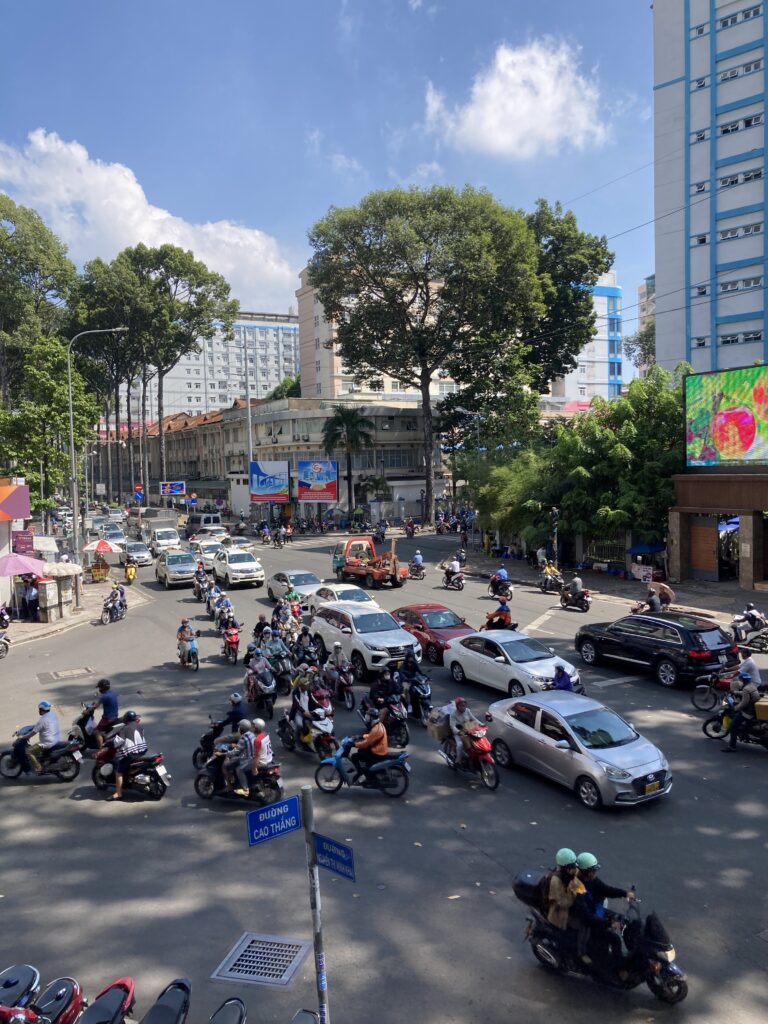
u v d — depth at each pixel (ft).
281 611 74.08
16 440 141.69
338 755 38.60
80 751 42.68
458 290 173.58
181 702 55.67
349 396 262.06
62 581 98.02
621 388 379.96
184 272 251.19
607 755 36.29
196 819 36.17
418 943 25.12
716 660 56.24
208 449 311.47
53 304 199.31
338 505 222.89
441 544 164.86
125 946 25.20
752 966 23.53
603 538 115.65
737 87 173.58
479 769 39.40
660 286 189.78
